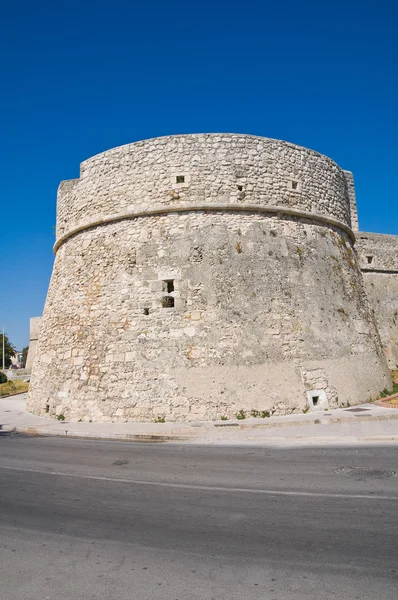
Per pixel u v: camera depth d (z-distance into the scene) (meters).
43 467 9.69
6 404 23.48
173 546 5.32
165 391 14.59
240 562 4.83
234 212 16.50
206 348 14.95
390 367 24.50
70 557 5.17
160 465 9.41
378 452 9.66
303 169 17.92
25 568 4.95
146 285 15.92
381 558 4.76
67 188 19.14
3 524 6.32
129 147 17.30
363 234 26.06
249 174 16.77
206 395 14.38
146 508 6.73
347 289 18.17
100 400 15.20
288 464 9.02
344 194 19.73
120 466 9.48
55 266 19.56
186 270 15.82
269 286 16.03
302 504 6.59
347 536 5.36
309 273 16.95
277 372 15.04
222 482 7.93
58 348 17.11
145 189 16.73
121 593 4.32
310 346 15.90
